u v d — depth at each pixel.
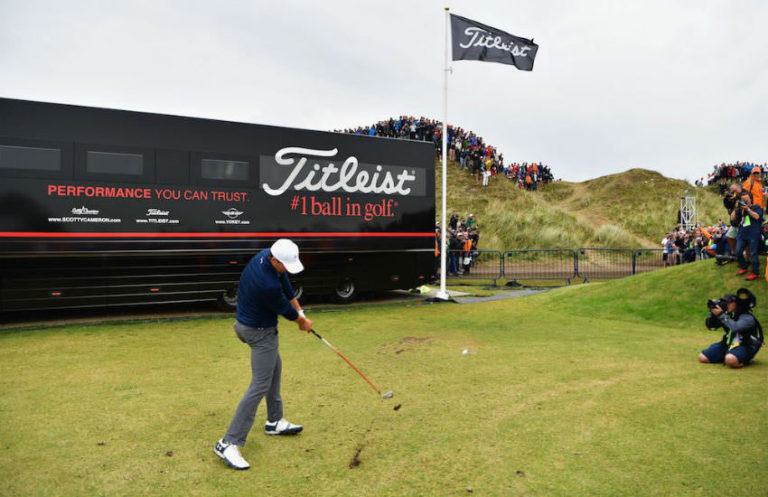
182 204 9.47
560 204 37.06
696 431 4.04
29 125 8.41
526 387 5.30
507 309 10.76
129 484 3.28
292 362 6.39
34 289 8.78
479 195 28.03
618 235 24.84
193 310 10.66
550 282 16.83
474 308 10.99
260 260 3.63
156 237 9.25
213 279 10.05
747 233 8.84
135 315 9.99
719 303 6.00
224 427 4.27
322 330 8.55
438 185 28.78
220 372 5.95
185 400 4.95
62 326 8.81
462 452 3.74
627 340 7.56
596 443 3.85
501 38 11.90
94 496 3.12
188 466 3.54
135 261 9.48
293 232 10.45
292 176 10.45
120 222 8.98
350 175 11.04
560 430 4.12
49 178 8.51
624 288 10.63
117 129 9.01
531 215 25.83
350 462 3.60
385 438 4.02
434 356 6.70
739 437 3.90
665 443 3.82
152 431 4.17
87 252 8.75
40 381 5.55
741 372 5.72
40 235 8.43
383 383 5.49
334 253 11.34
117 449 3.82
